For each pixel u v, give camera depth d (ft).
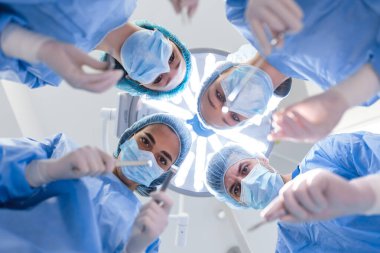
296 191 2.50
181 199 5.91
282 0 2.33
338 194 2.38
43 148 4.06
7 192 3.36
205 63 5.18
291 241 4.46
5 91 5.16
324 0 2.98
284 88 4.61
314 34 3.13
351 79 2.64
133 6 3.79
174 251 6.32
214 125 4.73
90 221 3.42
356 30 3.00
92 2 3.00
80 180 3.72
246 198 4.73
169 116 4.73
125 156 4.46
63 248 3.16
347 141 4.22
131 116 5.24
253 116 4.49
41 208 3.43
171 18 6.23
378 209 2.57
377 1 2.76
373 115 5.10
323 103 2.51
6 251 2.96
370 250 3.89
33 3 2.71
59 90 6.31
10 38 2.62
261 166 4.89
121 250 3.61
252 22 2.41
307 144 6.32
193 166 5.40
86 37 3.32
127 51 4.22
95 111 6.47
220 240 6.36
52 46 2.47
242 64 4.38
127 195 4.25
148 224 3.05
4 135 5.39
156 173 4.44
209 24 6.27
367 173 3.85
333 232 4.07
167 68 4.30
